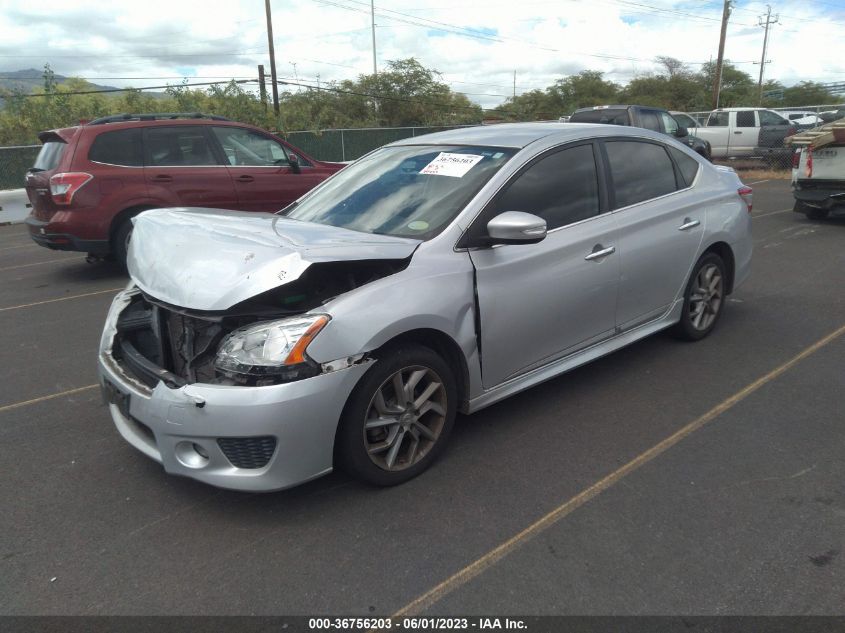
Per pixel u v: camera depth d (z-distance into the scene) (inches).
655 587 95.8
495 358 134.9
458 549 105.1
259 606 93.8
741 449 135.1
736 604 92.2
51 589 97.9
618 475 126.0
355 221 142.2
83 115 902.4
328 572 100.5
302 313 110.2
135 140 299.3
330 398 107.8
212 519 114.5
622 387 166.6
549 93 2256.4
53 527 113.0
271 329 106.6
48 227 286.0
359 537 108.5
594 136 162.2
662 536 107.3
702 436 140.8
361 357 110.4
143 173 297.7
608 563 101.0
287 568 101.6
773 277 275.7
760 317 221.6
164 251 124.5
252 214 155.8
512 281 134.6
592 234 151.9
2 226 525.3
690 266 183.8
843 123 393.7
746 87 2311.8
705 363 181.5
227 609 93.4
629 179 167.9
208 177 312.8
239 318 111.3
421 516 113.9
